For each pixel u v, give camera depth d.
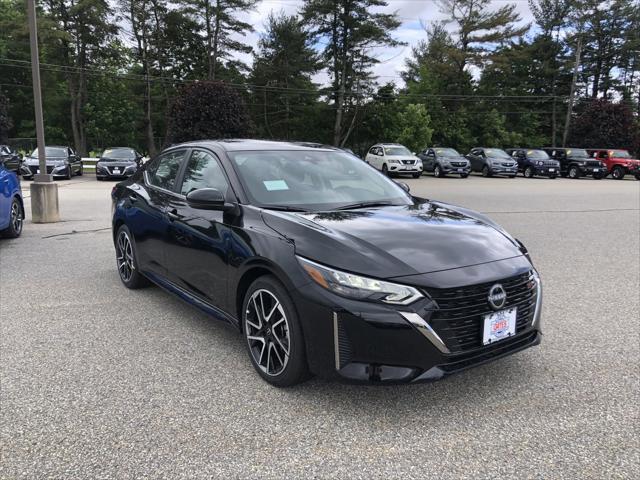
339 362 2.89
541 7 56.44
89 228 9.46
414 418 2.99
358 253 2.97
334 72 46.28
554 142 55.50
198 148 4.62
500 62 49.78
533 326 3.34
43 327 4.41
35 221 10.02
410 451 2.67
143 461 2.57
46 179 10.09
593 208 13.64
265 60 50.47
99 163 22.45
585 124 41.69
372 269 2.88
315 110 48.59
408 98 49.56
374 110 46.53
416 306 2.80
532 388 3.37
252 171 4.04
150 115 46.91
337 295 2.87
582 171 30.05
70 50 43.41
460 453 2.66
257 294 3.40
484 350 3.05
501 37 50.19
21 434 2.79
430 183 24.47
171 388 3.33
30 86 48.91
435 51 52.69
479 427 2.90
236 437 2.78
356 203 3.99
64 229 9.34
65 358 3.78
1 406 3.08
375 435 2.81
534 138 55.06
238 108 28.95
